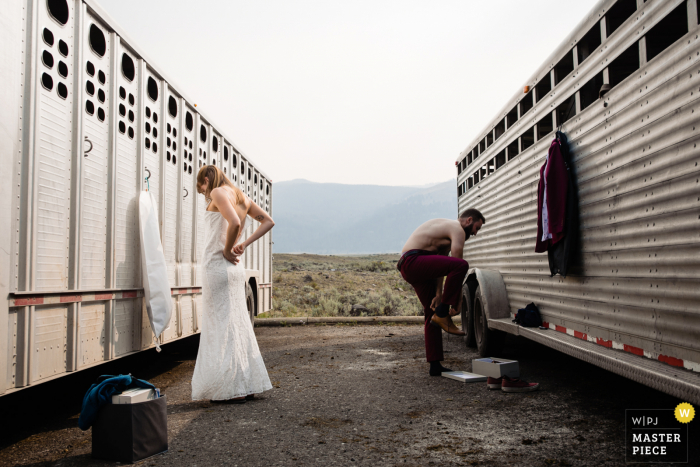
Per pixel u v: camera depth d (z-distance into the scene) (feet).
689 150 8.93
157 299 16.02
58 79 12.14
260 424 12.61
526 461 9.82
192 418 13.21
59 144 12.12
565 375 18.37
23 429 12.73
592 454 10.11
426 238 18.42
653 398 14.67
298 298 56.34
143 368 21.40
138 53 16.39
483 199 25.22
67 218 12.42
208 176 15.07
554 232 14.34
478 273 21.94
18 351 10.60
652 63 10.13
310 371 19.84
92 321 13.41
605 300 12.36
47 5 11.75
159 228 17.84
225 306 14.66
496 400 14.78
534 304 17.58
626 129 11.20
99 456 10.28
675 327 9.48
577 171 13.97
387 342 28.45
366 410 13.88
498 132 22.97
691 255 8.91
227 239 14.32
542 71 16.74
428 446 10.82
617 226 11.69
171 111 19.57
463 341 28.25
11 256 10.41
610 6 11.95
